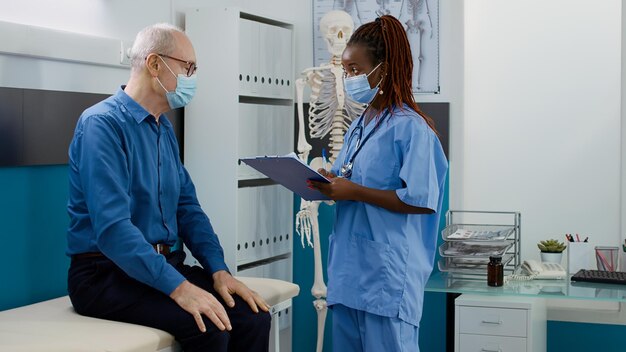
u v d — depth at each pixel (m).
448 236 3.31
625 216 3.41
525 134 3.67
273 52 3.53
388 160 2.29
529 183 3.67
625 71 3.38
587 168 3.61
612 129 3.57
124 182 2.39
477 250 3.22
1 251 2.61
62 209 2.84
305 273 3.79
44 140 2.72
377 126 2.33
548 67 3.63
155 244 2.53
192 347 2.31
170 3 3.34
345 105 3.36
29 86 2.68
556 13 3.61
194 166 3.36
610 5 3.55
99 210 2.32
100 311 2.38
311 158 3.75
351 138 2.44
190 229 2.71
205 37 3.33
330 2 3.69
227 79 3.30
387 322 2.26
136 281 2.41
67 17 2.82
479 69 3.71
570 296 2.88
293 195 3.78
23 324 2.29
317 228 3.46
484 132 3.71
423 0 3.57
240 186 3.66
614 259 3.30
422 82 3.59
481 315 3.00
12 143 2.61
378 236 2.27
